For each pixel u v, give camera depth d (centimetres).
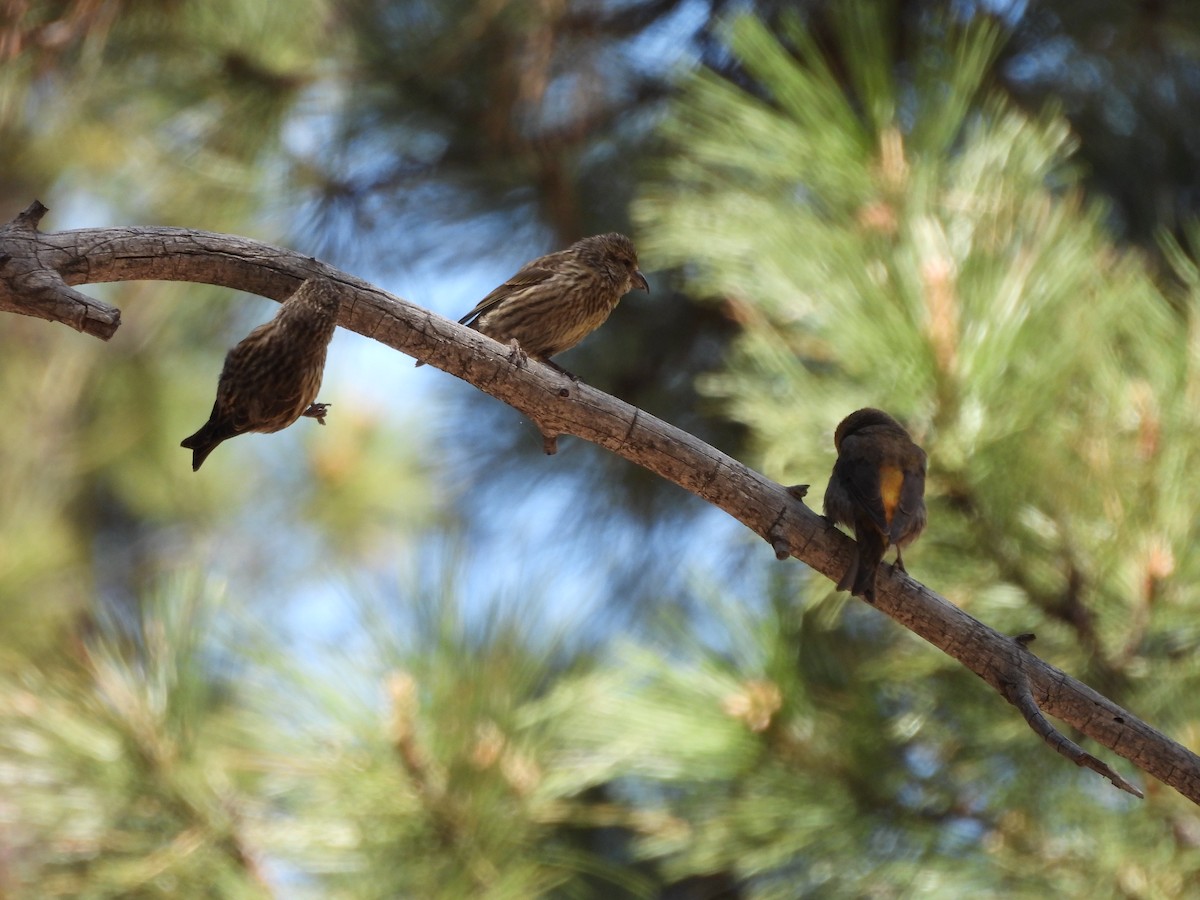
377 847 993
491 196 1566
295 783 1008
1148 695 938
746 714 1016
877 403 951
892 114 1005
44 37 1270
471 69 1512
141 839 987
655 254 1412
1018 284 924
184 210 1541
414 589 1060
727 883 1545
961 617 735
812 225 978
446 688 1008
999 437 911
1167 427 920
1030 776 1001
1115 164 1517
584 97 1500
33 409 1984
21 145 1727
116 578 2069
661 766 1025
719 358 1559
